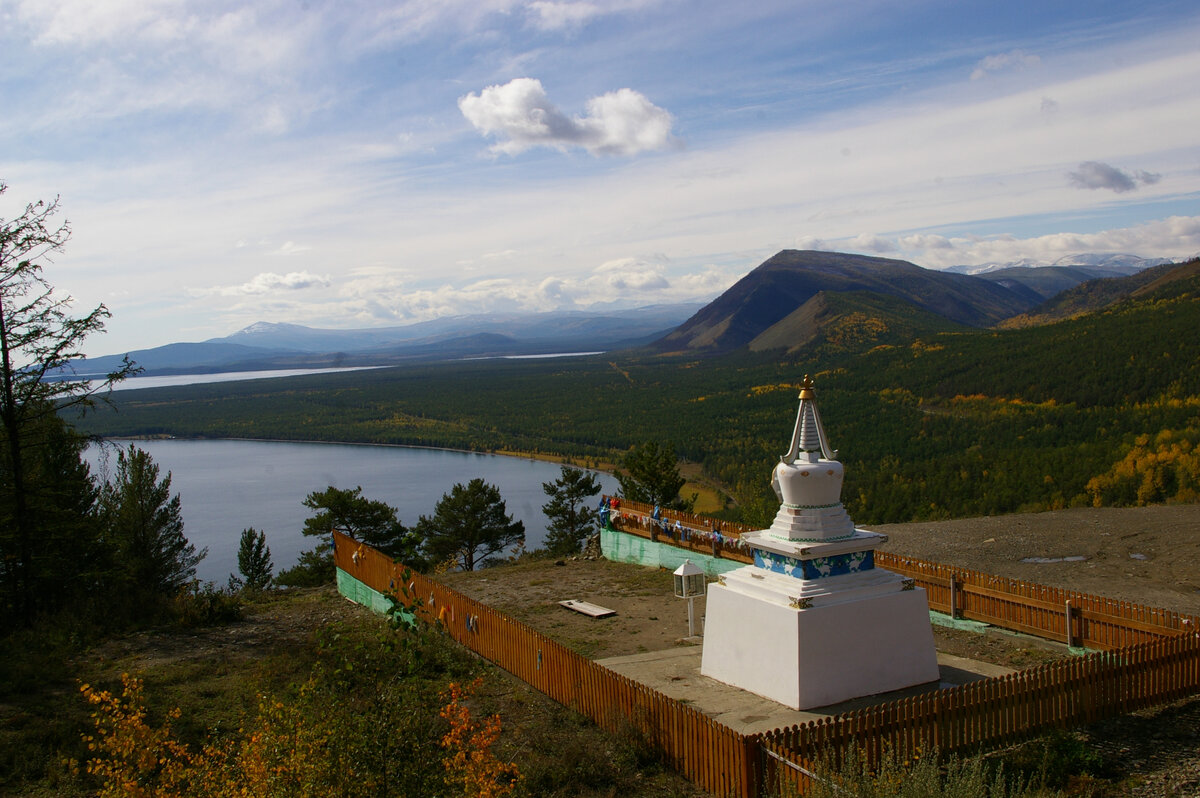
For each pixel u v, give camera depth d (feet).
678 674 49.47
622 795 34.30
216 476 487.20
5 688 50.67
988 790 30.68
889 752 29.71
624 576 82.69
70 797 36.47
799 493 45.16
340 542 86.17
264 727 27.50
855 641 43.52
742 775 31.99
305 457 588.09
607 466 501.97
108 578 82.02
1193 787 31.37
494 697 47.52
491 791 26.78
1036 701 36.29
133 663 58.70
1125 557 71.82
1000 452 297.74
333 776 25.16
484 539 142.10
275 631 69.00
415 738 26.86
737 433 560.61
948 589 57.31
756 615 45.09
